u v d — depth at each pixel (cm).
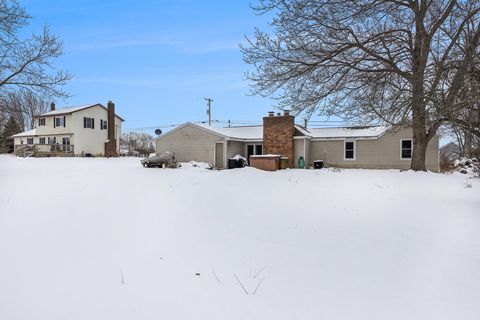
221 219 587
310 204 725
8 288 313
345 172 1527
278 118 2294
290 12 934
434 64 657
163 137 2511
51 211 640
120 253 411
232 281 330
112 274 346
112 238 471
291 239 471
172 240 464
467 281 327
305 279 335
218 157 2367
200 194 846
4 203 715
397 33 1021
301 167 2250
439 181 1173
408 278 335
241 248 432
